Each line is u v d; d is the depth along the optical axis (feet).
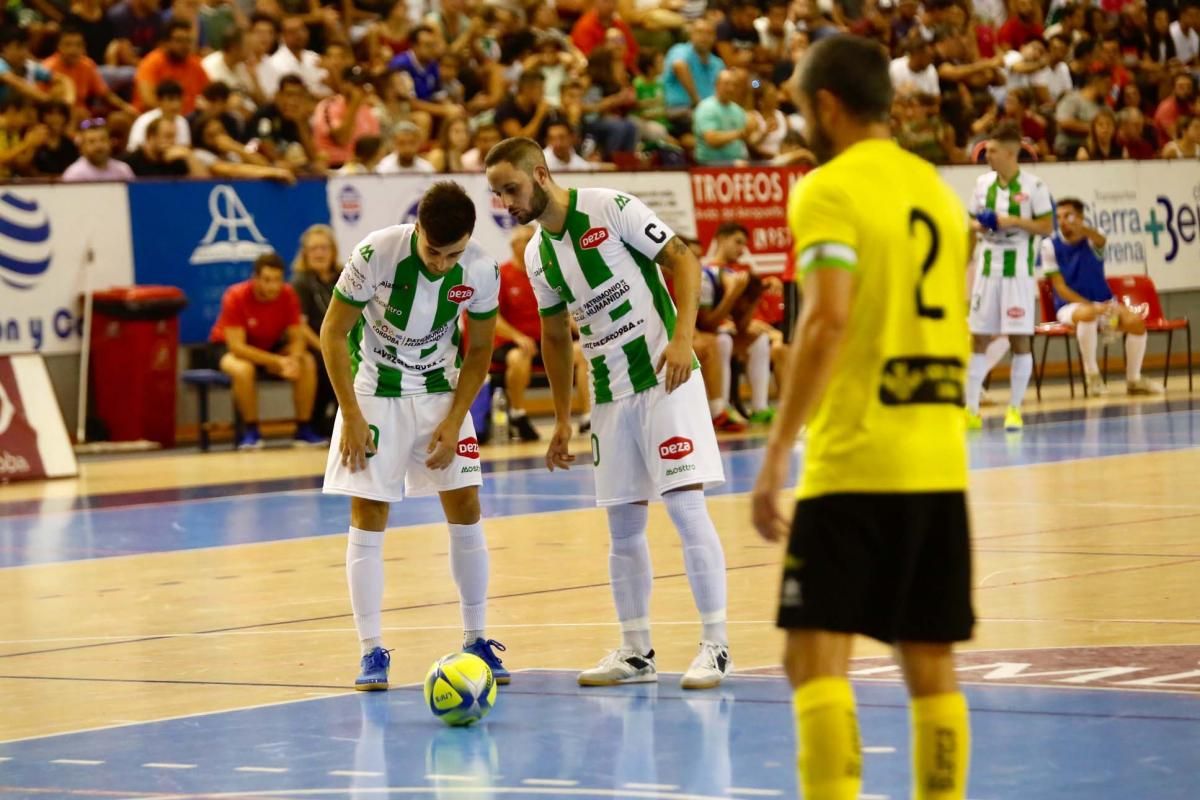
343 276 51.29
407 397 52.11
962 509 31.04
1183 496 89.92
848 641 30.96
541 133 144.77
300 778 39.99
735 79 157.69
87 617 64.90
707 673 49.34
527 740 43.34
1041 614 58.39
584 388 133.08
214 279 129.39
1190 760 38.47
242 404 126.41
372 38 151.53
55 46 140.97
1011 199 125.80
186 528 89.81
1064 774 37.58
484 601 52.80
